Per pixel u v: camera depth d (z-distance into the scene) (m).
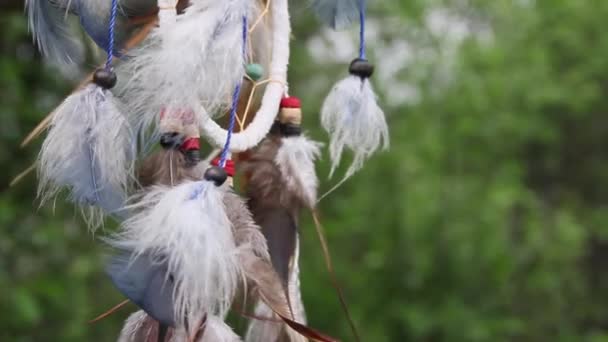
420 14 13.66
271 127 3.33
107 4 2.96
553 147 18.08
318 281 12.90
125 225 2.72
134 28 3.01
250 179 3.27
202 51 2.75
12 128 9.04
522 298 15.39
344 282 13.16
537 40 16.67
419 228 13.22
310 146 3.36
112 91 2.94
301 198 3.27
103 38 2.98
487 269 13.73
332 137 3.38
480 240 13.46
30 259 8.89
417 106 14.11
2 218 8.39
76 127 2.74
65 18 3.14
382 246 13.30
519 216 15.66
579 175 18.81
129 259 2.68
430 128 13.84
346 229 13.27
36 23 3.12
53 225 8.76
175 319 2.64
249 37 3.17
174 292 2.63
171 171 2.88
